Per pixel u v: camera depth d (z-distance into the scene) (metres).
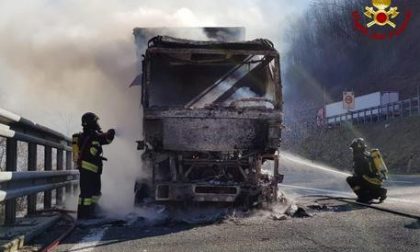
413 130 37.38
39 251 5.55
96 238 6.41
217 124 8.54
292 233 6.33
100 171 8.35
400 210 8.35
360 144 10.19
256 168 8.52
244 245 5.67
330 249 5.32
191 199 8.28
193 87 9.45
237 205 8.49
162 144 8.46
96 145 8.28
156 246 5.78
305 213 8.08
